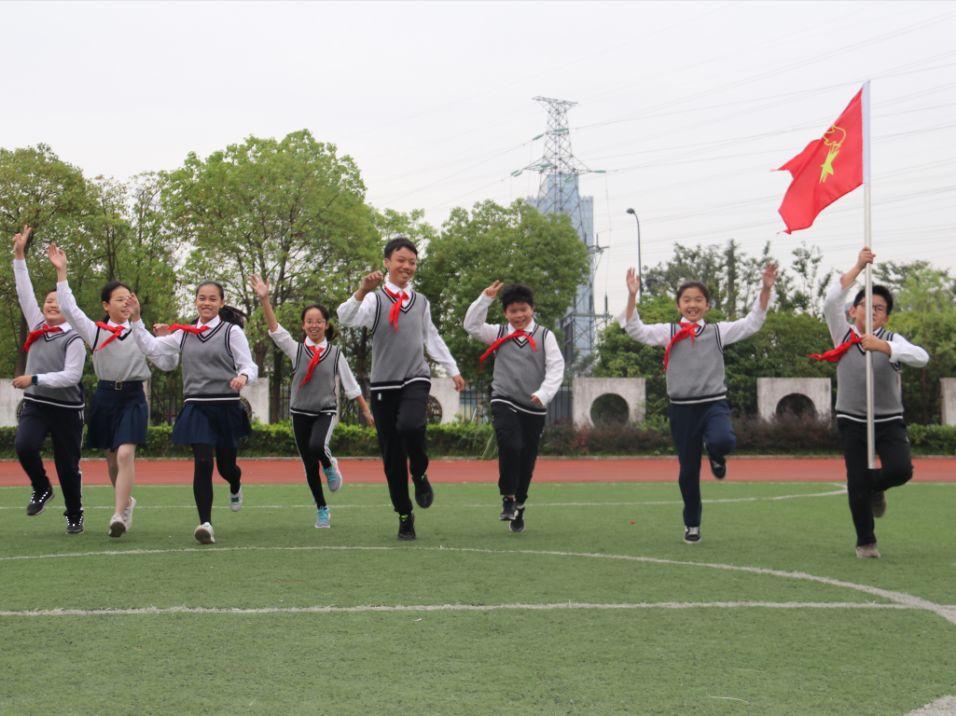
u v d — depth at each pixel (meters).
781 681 3.65
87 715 3.23
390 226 37.19
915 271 45.62
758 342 32.91
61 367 7.80
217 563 6.26
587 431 24.48
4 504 10.72
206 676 3.67
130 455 7.64
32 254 32.38
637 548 7.05
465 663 3.86
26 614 4.70
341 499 11.41
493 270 36.88
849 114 7.41
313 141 31.52
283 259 29.98
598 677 3.69
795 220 7.69
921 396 30.48
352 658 3.93
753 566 6.23
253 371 7.45
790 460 23.27
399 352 7.33
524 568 6.09
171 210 30.98
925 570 6.11
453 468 19.92
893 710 3.32
